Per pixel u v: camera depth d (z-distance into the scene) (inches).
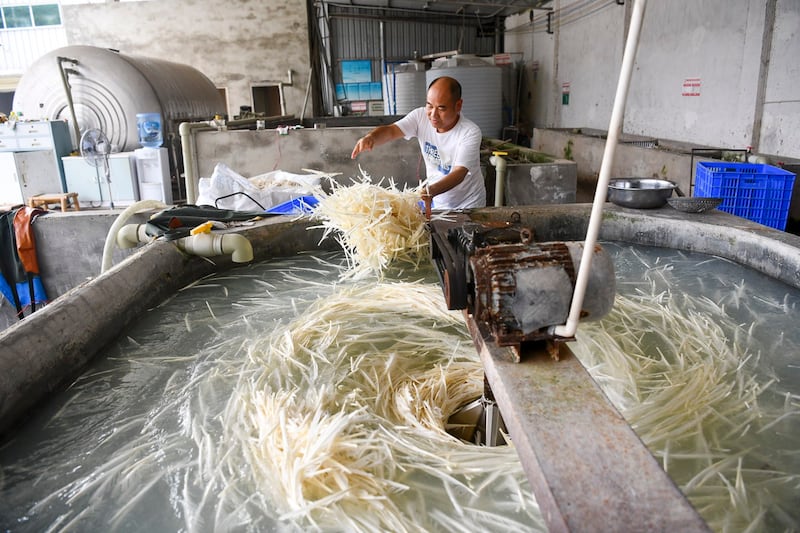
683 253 113.0
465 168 116.8
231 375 68.8
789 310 85.0
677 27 251.1
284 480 49.0
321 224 119.4
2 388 57.2
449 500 48.7
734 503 46.9
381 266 99.7
